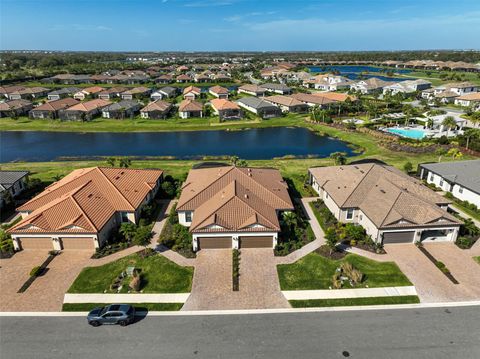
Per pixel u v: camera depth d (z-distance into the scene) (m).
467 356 25.03
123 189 47.38
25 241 38.84
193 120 111.44
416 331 27.31
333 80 174.75
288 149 82.38
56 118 114.00
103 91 152.12
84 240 38.66
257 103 121.00
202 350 25.66
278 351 25.50
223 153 80.00
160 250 38.84
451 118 86.44
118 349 25.81
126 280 33.84
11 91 150.62
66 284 33.41
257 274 34.69
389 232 38.91
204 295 31.75
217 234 38.03
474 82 172.50
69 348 25.94
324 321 28.50
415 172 62.03
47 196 45.09
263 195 44.59
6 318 29.09
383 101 132.25
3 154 80.38
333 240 37.16
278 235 41.00
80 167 68.62
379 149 78.25
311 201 51.44
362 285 32.81
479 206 47.50
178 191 52.91
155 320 28.80
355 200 43.94
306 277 34.19
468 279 33.56
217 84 197.88
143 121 110.00
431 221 38.75
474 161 56.16
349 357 24.97
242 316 29.16
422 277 33.88
